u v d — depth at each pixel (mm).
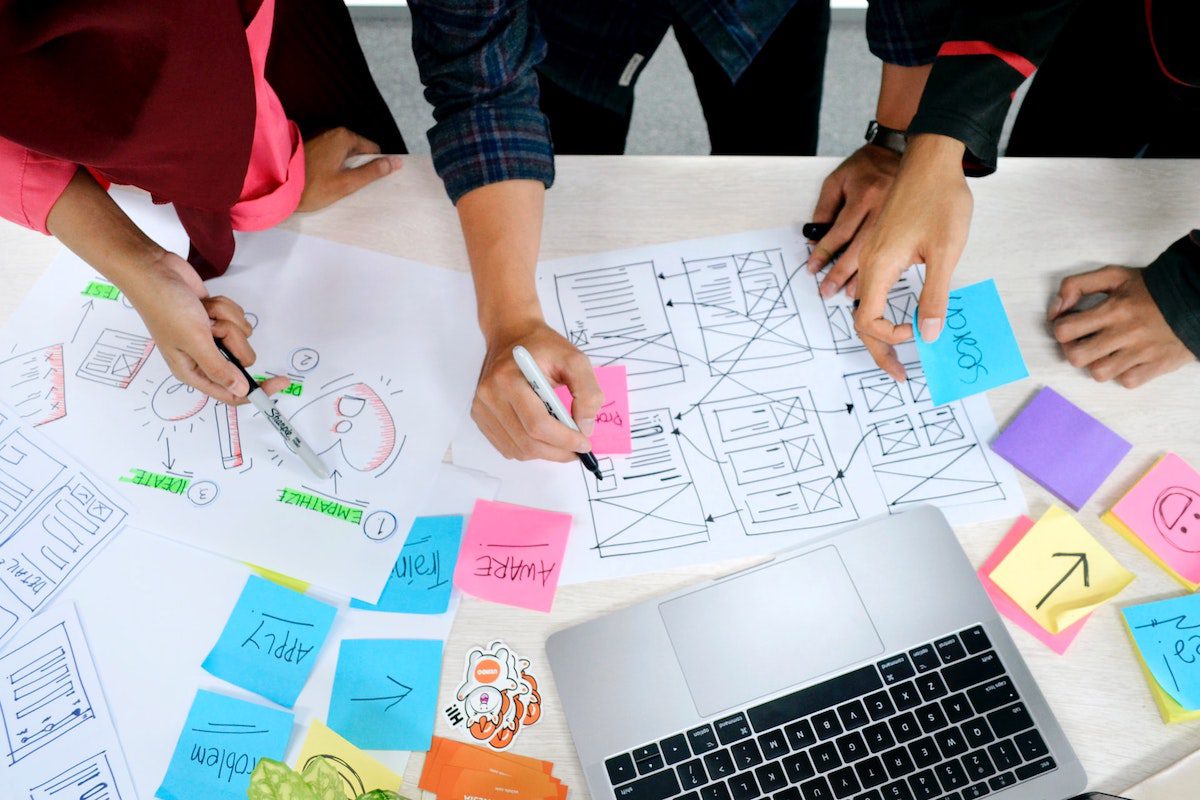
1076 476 700
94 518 707
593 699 638
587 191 830
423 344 770
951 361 721
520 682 649
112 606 678
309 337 773
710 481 710
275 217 795
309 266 803
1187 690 629
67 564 692
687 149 1755
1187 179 816
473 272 749
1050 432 715
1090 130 1087
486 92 743
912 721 624
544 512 701
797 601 663
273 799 511
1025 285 783
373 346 770
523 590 675
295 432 709
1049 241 796
